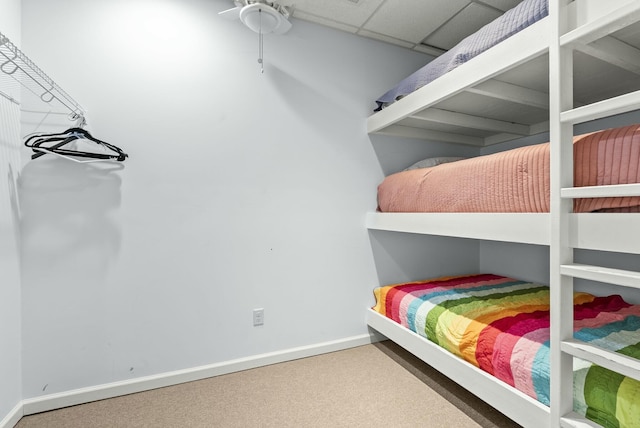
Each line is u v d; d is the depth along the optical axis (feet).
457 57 5.14
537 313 5.46
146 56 6.00
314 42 7.45
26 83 5.21
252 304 6.81
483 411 5.13
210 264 6.47
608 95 5.75
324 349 7.42
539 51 3.67
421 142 8.77
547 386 3.71
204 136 6.42
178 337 6.21
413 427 4.76
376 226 7.59
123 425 4.91
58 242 5.42
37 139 5.26
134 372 5.89
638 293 6.23
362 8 6.86
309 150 7.39
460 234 5.04
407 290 7.20
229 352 6.61
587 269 3.07
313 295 7.41
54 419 5.06
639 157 2.86
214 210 6.49
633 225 2.82
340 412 5.16
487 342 4.72
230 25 6.66
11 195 4.95
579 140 3.37
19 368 5.15
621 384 3.35
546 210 3.82
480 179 4.76
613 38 3.66
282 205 7.11
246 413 5.17
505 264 8.89
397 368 6.66
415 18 7.21
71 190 5.50
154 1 6.07
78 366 5.54
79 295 5.56
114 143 5.77
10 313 4.92
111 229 5.75
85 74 5.59
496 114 7.12
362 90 7.98
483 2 6.63
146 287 5.98
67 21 5.50
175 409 5.31
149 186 6.01
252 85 6.84
